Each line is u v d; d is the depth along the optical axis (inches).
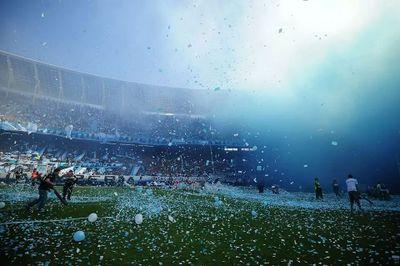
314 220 424.2
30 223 327.6
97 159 1579.7
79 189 892.0
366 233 326.0
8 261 206.5
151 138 1844.2
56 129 1582.2
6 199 527.5
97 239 279.0
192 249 261.0
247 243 283.7
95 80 1943.9
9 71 1630.2
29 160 1290.6
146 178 1418.6
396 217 453.1
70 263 209.5
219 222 396.2
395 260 225.5
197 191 1087.0
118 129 1886.1
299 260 231.5
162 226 357.4
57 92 1818.4
